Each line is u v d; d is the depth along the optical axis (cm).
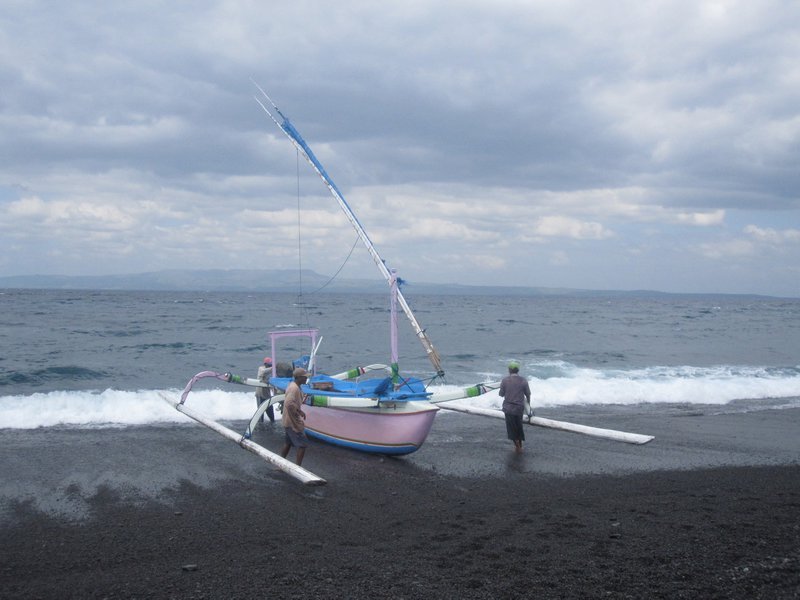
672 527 727
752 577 571
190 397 1594
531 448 1202
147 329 4250
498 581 562
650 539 681
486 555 634
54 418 1375
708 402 1747
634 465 1081
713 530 714
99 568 627
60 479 955
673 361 2905
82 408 1460
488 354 3108
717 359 3016
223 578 586
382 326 5184
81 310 6744
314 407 1231
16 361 2503
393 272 1187
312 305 10106
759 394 1859
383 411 1109
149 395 1622
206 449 1158
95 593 558
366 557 635
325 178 1316
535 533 706
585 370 2414
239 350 3058
